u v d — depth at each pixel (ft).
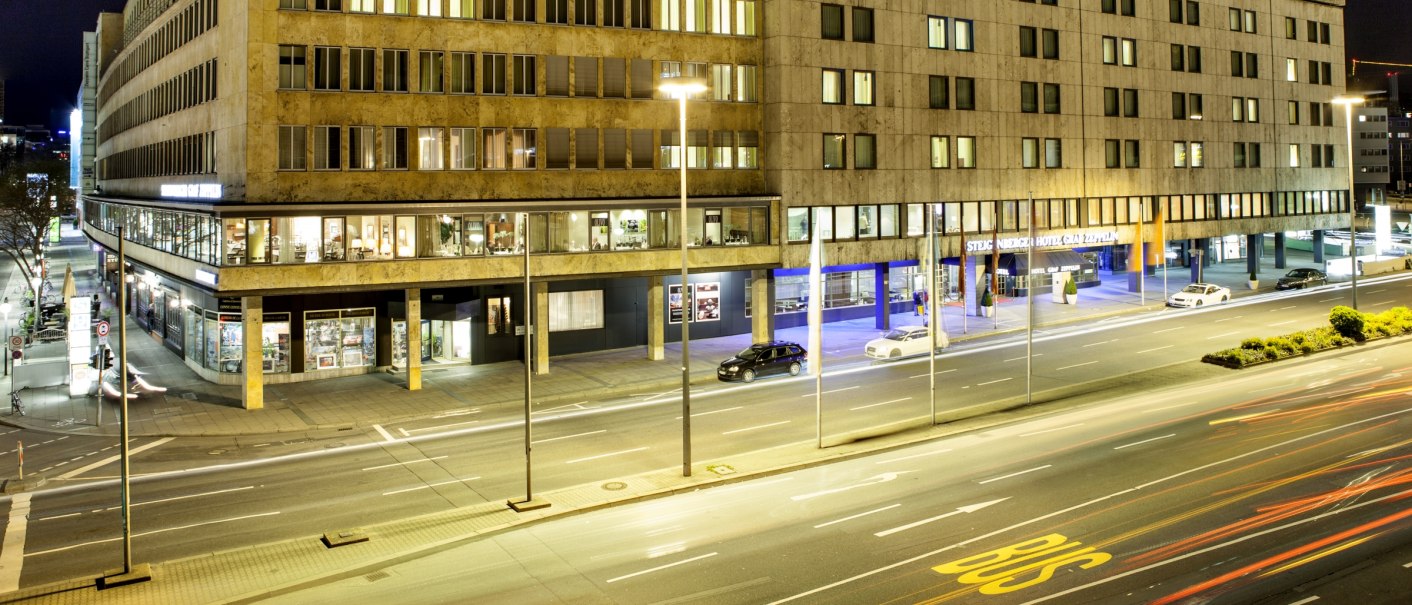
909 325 208.54
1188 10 251.19
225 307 155.43
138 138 225.35
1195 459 101.14
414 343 149.48
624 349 184.85
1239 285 262.88
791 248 183.21
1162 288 256.93
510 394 146.30
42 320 220.02
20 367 173.88
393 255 147.23
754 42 182.91
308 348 158.20
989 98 212.84
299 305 156.76
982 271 225.15
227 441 120.57
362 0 147.74
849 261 192.03
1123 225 239.30
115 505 93.61
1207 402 129.80
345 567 75.72
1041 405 130.31
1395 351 165.58
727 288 197.26
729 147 180.86
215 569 75.41
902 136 198.90
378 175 149.28
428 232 149.89
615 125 167.94
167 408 138.82
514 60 158.92
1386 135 546.67
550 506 89.81
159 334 197.57
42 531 85.66
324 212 141.49
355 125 147.64
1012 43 216.95
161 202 171.42
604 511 89.61
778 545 78.79
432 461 108.78
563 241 161.48
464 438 119.75
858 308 219.20
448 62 153.58
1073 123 228.02
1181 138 249.75
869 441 112.57
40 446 118.83
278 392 149.07
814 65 185.06
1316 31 284.20
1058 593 67.56
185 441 120.67
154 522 87.76
